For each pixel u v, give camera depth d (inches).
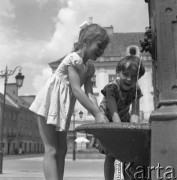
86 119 1749.5
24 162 1079.6
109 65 1846.7
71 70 113.5
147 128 103.5
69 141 1772.9
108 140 108.7
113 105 134.3
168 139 102.3
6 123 2726.4
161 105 107.6
